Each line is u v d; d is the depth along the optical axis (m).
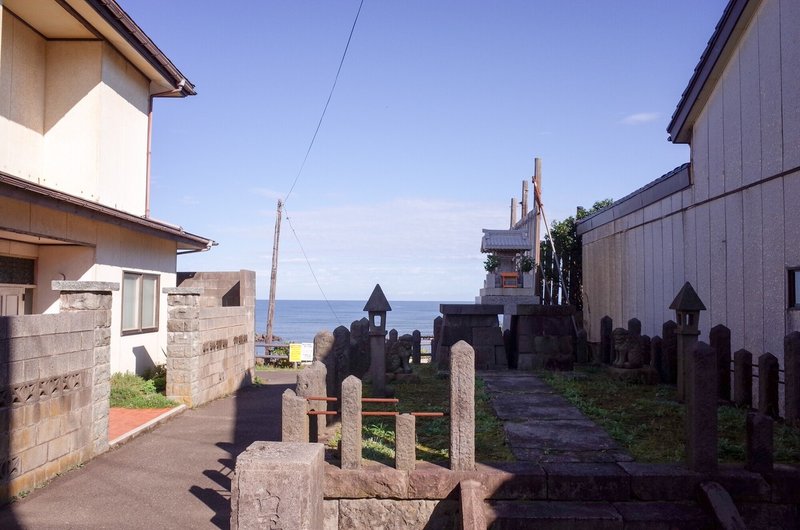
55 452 7.28
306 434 6.20
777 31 8.85
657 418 8.00
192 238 15.85
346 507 6.00
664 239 12.94
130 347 13.74
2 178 8.35
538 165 20.89
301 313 162.50
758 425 5.83
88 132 13.16
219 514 6.27
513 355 12.80
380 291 9.37
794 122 8.45
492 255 21.69
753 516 5.79
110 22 12.63
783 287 8.73
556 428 7.54
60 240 11.36
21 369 6.61
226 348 14.01
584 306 18.83
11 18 12.00
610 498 5.86
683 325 8.92
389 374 10.77
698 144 11.42
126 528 5.88
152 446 8.85
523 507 5.77
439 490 5.93
